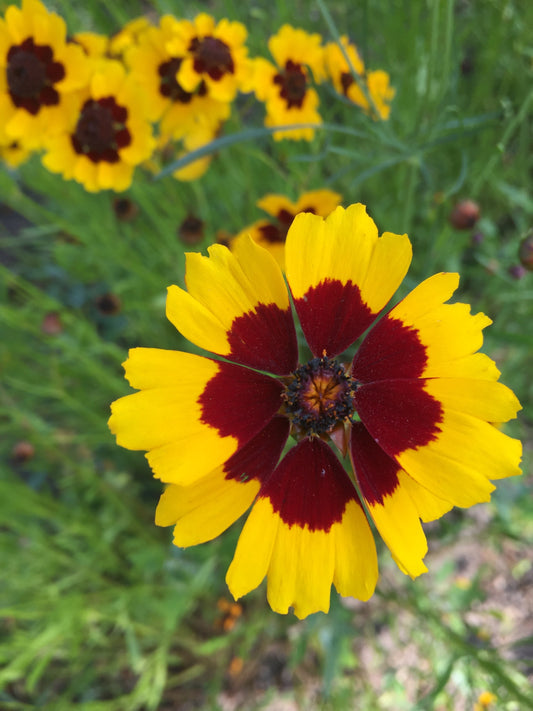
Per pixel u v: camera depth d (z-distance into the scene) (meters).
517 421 0.13
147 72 0.10
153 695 0.11
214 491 0.05
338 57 0.10
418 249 0.13
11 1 0.12
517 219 0.14
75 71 0.09
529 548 0.13
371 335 0.06
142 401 0.05
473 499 0.05
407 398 0.05
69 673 0.13
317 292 0.06
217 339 0.05
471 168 0.13
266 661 0.13
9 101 0.09
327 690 0.10
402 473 0.05
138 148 0.09
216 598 0.13
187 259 0.05
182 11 0.13
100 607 0.12
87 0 0.13
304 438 0.06
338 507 0.05
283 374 0.06
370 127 0.09
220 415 0.05
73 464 0.12
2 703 0.11
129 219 0.12
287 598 0.05
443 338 0.05
